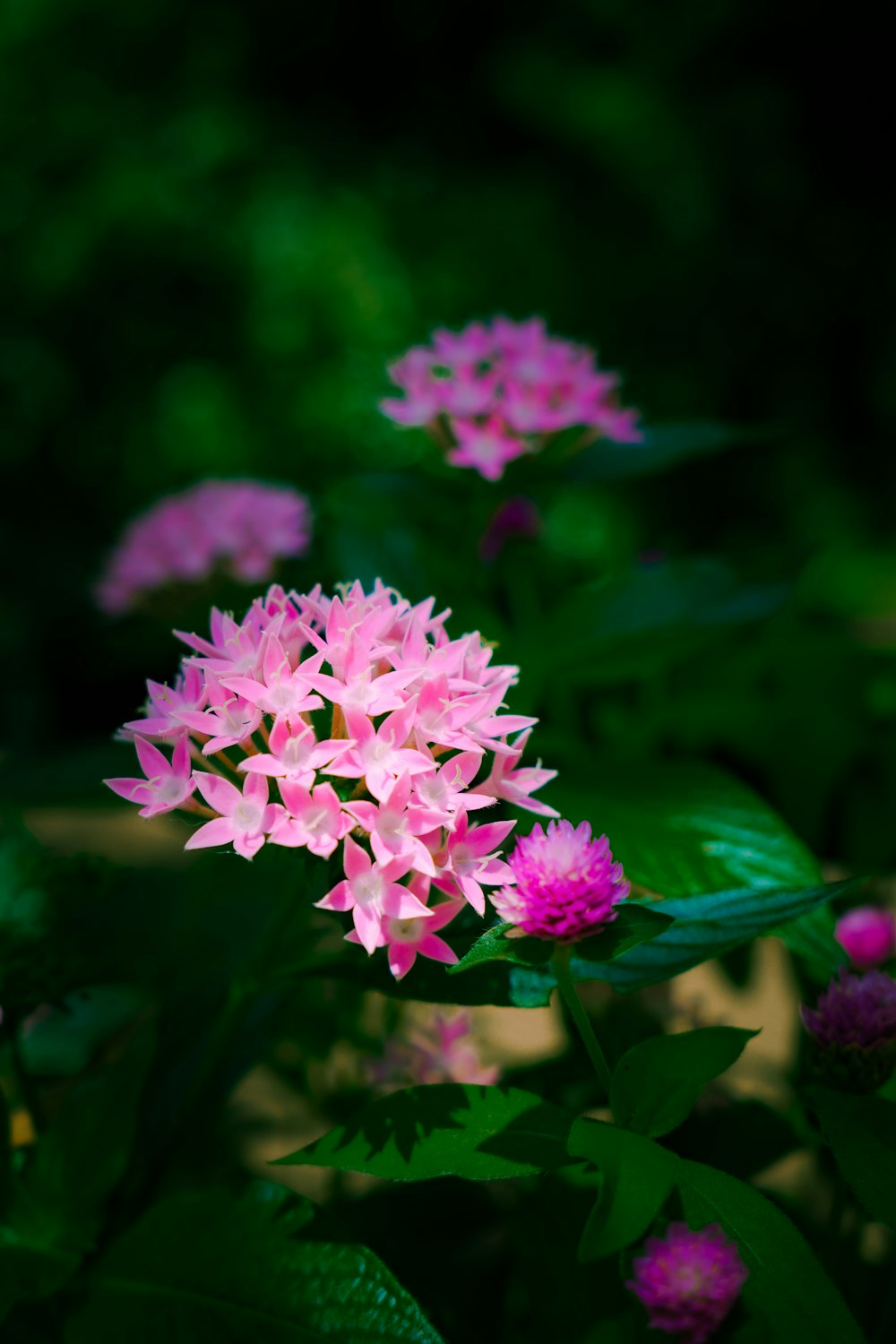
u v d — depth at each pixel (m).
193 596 0.66
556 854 0.44
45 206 2.37
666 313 2.73
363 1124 0.45
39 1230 0.47
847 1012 0.47
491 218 2.58
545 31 3.10
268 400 2.27
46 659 2.10
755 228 2.87
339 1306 0.44
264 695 0.44
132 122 2.54
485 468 0.58
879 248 2.92
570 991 0.44
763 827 0.51
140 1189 0.50
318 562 0.69
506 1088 0.45
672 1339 0.47
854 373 2.88
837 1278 0.49
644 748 0.67
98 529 2.30
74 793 0.60
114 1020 0.57
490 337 0.60
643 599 0.58
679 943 0.47
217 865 0.56
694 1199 0.43
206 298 2.35
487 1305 0.51
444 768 0.45
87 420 2.31
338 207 2.44
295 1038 0.57
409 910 0.43
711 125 2.91
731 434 0.62
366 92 3.13
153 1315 0.45
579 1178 0.49
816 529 2.51
